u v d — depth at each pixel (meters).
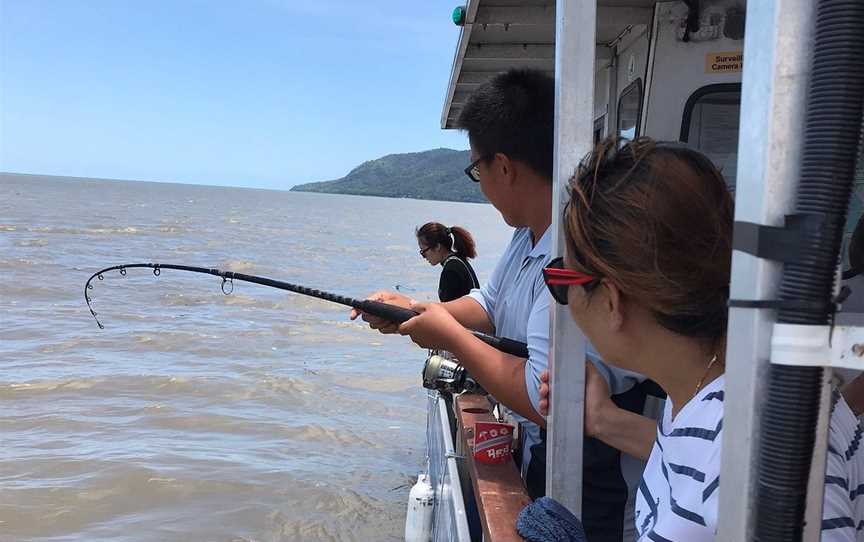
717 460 1.00
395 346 14.05
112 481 7.17
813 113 0.74
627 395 1.84
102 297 18.47
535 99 2.08
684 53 3.34
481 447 2.19
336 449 8.30
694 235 1.03
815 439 0.79
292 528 6.44
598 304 1.14
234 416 9.33
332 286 23.66
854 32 0.72
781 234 0.76
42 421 8.90
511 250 2.71
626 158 1.12
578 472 1.67
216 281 22.59
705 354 1.10
